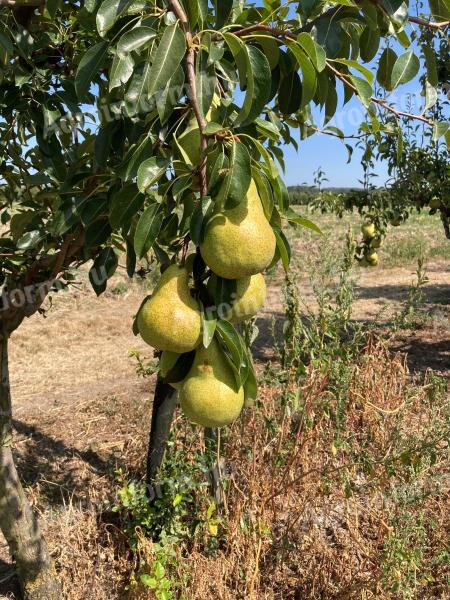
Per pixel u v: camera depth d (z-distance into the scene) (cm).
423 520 342
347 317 369
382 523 323
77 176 198
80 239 240
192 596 316
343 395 359
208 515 344
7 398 315
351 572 340
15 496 327
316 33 167
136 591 329
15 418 637
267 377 448
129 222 164
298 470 389
